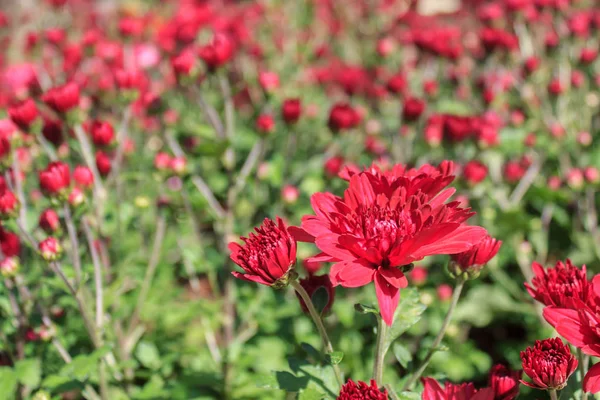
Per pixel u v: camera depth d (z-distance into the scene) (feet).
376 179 1.51
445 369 2.19
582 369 1.55
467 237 1.45
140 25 3.56
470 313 2.43
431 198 1.51
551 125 2.95
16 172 1.96
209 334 2.27
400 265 1.48
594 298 1.50
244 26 3.78
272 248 1.49
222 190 2.77
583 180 2.51
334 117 2.68
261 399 2.06
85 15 4.70
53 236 1.92
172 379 2.18
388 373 2.11
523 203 2.83
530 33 3.49
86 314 1.88
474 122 2.61
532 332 2.44
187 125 3.03
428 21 4.39
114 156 2.45
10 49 4.69
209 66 2.35
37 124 2.06
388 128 3.28
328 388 1.63
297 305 2.32
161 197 2.20
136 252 2.33
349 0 4.90
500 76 3.26
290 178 2.88
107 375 2.08
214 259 2.43
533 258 2.77
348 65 4.04
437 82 3.40
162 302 2.35
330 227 1.48
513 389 1.54
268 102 2.71
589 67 3.28
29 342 2.00
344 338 2.19
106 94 2.61
